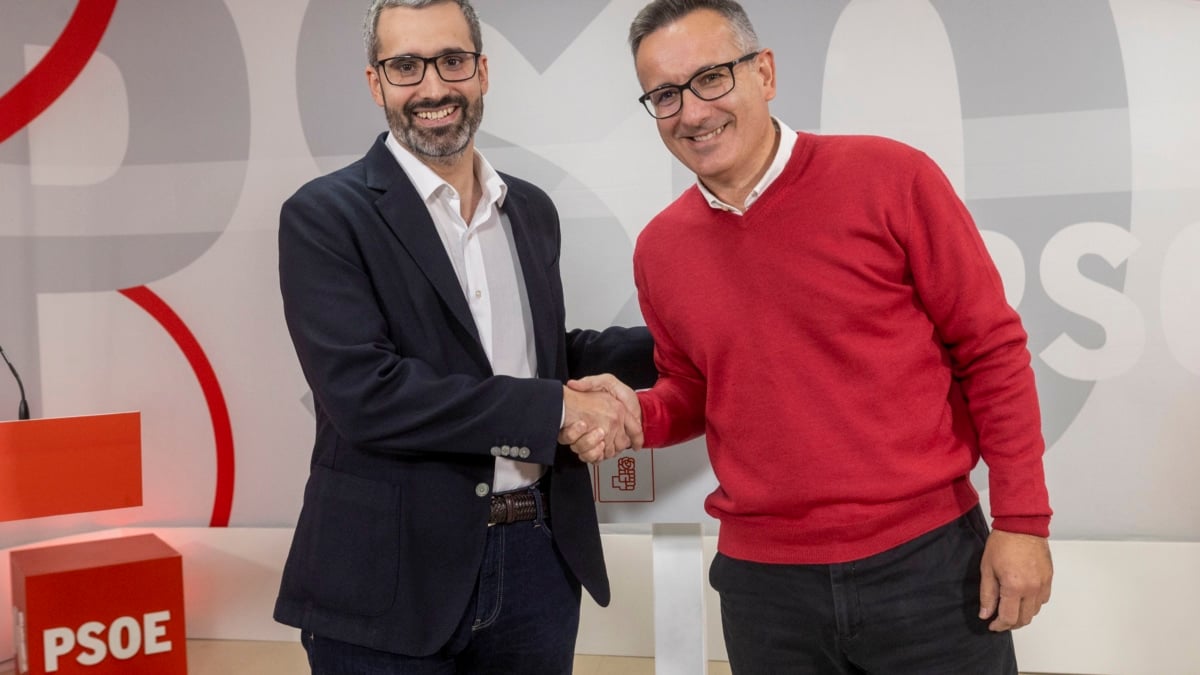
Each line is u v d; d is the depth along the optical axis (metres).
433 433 1.72
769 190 1.67
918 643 1.63
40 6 2.99
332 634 1.75
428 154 1.82
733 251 1.70
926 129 2.62
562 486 1.91
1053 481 2.69
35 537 3.14
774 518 1.70
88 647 2.76
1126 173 2.57
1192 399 2.60
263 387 2.98
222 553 3.06
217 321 2.98
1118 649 2.70
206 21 2.92
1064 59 2.56
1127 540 2.67
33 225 3.04
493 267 1.93
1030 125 2.59
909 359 1.64
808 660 1.72
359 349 1.72
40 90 3.01
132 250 3.01
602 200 2.75
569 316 2.78
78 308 3.04
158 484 3.07
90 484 2.80
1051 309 2.63
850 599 1.63
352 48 2.85
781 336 1.66
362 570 1.75
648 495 2.62
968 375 1.66
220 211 2.95
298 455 2.99
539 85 2.76
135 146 2.98
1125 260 2.59
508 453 1.73
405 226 1.80
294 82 2.88
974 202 2.63
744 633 1.77
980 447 1.66
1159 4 2.53
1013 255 2.63
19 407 3.01
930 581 1.62
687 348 1.81
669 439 1.94
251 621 3.09
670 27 1.65
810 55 2.65
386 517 1.77
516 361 1.94
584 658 3.07
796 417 1.64
